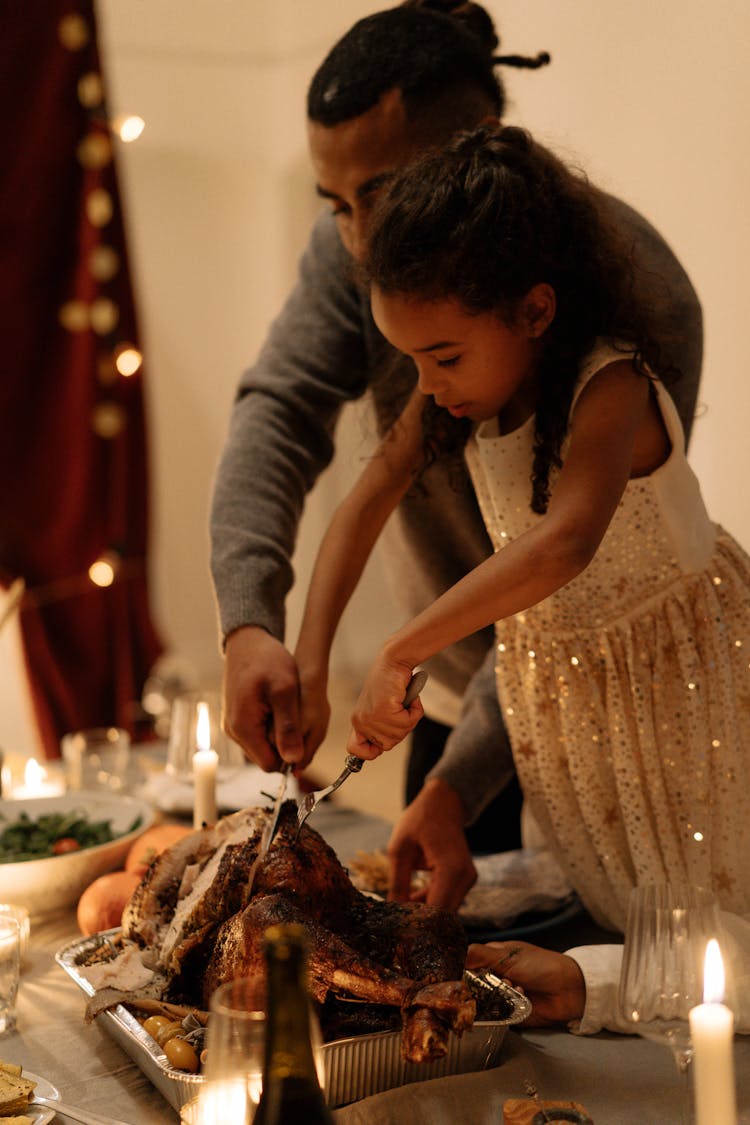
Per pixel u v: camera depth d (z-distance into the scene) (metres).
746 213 2.64
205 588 5.39
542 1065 1.11
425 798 1.49
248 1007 0.84
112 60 4.95
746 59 2.59
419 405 1.46
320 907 1.13
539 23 3.10
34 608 4.04
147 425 4.28
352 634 5.64
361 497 1.47
